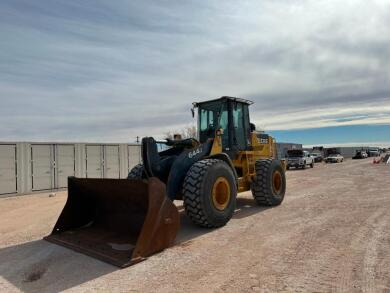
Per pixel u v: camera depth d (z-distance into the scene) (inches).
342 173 836.0
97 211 261.6
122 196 232.2
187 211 247.6
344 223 259.8
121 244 217.6
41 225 308.8
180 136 306.7
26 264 194.5
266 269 170.1
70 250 215.8
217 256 192.9
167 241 208.1
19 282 169.0
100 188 239.1
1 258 207.9
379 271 161.6
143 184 204.5
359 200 369.7
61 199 522.9
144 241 193.3
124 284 159.5
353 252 190.4
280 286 149.4
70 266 187.2
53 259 200.4
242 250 202.1
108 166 753.6
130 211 237.9
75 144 700.7
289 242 214.7
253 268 172.2
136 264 184.7
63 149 681.6
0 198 570.9
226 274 165.8
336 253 189.9
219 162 264.4
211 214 249.3
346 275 158.4
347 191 455.2
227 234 240.1
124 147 785.6
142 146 253.4
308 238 221.9
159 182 205.5
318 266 171.2
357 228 242.8
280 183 360.8
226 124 325.4
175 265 180.9
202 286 153.1
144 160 251.9
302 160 1219.9
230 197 269.3
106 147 751.7
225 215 261.9
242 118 348.5
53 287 160.6
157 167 257.1
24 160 625.9
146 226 195.2
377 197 386.3
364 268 165.9
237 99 334.0
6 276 177.6
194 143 291.7
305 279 155.7
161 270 174.7
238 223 273.6
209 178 250.1
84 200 265.0
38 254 211.8
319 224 259.6
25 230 289.1
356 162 1626.5
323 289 144.4
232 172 275.4
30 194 619.8
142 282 160.9
